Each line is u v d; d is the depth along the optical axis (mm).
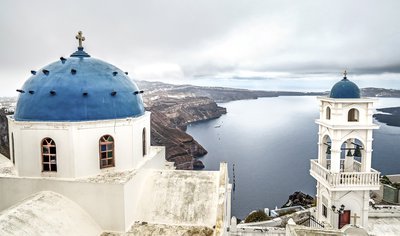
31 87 20250
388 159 116000
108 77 21141
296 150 134625
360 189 26000
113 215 18219
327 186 26203
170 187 20828
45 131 18812
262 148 139625
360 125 25938
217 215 18312
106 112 19875
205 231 18250
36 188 18812
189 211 19406
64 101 19234
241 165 106125
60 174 19000
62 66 20812
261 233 27422
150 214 19453
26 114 19438
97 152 19531
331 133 26609
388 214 30672
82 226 17344
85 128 18969
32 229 15164
